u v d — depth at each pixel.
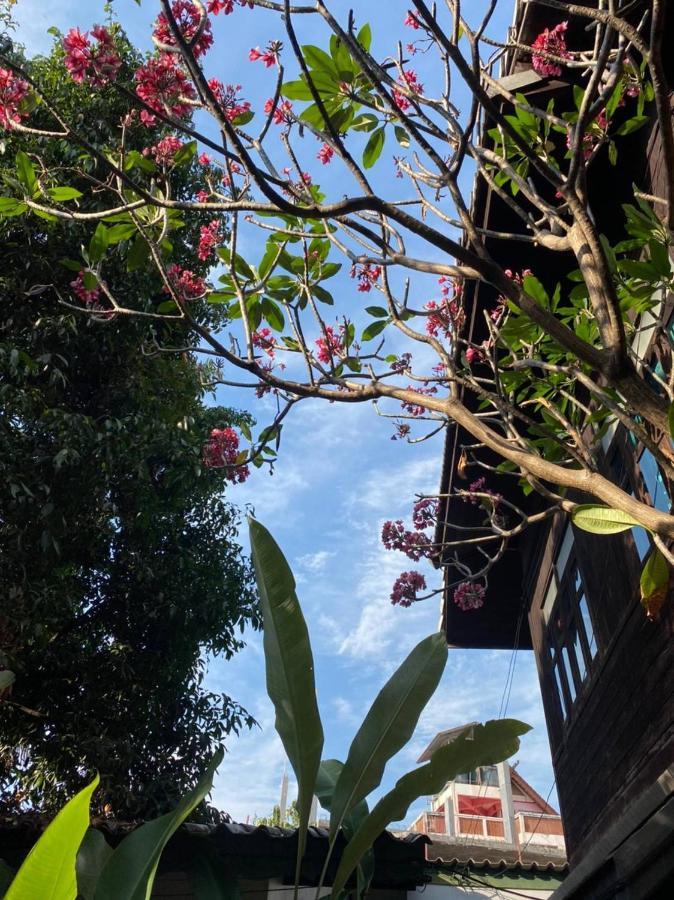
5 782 7.46
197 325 3.26
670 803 3.53
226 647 8.64
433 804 15.18
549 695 8.18
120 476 7.62
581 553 6.73
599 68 2.29
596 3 4.62
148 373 7.90
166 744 8.05
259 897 5.04
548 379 4.23
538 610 8.55
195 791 1.96
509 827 13.62
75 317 7.01
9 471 6.11
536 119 3.76
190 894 4.80
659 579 3.23
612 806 5.71
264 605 2.54
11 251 6.95
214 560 8.84
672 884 3.70
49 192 3.10
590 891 4.83
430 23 2.16
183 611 8.26
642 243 3.55
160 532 8.53
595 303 2.38
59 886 1.46
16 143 6.87
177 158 3.21
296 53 2.29
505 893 7.09
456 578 8.81
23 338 7.08
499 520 4.61
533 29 4.85
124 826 4.31
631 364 2.22
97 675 7.90
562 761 7.66
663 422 2.14
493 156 3.18
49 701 7.79
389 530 5.01
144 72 2.83
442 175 2.55
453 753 2.55
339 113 3.14
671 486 2.55
